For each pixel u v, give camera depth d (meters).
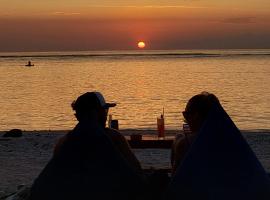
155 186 5.91
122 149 6.37
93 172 5.81
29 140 18.55
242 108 40.69
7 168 13.55
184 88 64.62
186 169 5.82
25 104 45.66
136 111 38.28
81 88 66.69
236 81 78.94
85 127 5.96
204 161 5.81
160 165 13.55
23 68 150.88
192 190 5.73
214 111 6.02
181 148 6.30
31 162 14.47
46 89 65.50
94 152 5.86
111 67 159.25
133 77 96.38
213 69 132.88
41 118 35.25
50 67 160.12
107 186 5.78
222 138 5.89
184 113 6.39
